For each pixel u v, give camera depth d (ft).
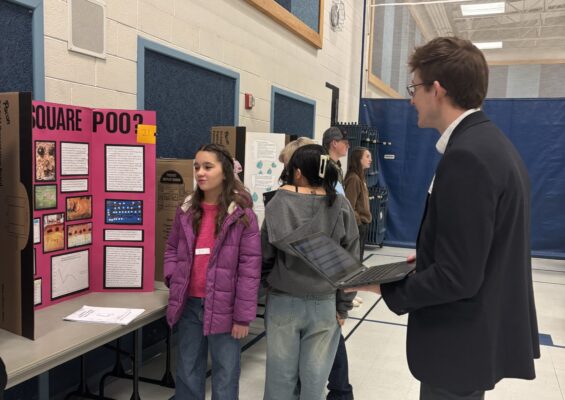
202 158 6.08
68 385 7.90
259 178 10.00
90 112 6.49
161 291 6.98
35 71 6.96
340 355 7.58
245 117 13.56
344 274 4.32
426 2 24.41
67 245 6.29
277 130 15.81
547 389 8.84
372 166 21.11
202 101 11.44
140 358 9.34
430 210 3.59
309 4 17.52
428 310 3.65
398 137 22.21
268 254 6.11
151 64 9.59
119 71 8.69
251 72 13.67
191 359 6.37
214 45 11.71
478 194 3.19
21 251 5.03
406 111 22.02
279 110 15.87
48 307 6.07
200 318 6.24
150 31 9.45
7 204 5.12
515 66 24.52
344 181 13.84
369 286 3.95
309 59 18.04
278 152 10.03
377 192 20.81
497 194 3.24
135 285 6.84
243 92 13.32
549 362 10.02
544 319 12.85
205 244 6.20
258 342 10.50
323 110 19.92
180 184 7.38
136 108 9.14
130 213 6.72
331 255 4.81
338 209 5.77
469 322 3.45
